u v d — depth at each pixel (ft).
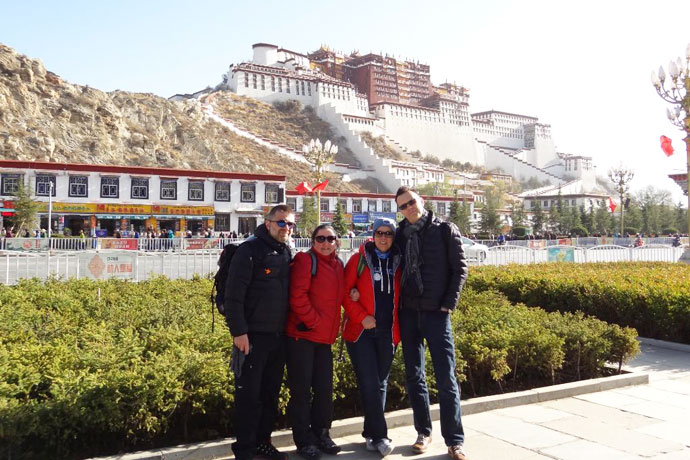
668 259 93.81
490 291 34.32
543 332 22.56
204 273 56.59
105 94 225.97
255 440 14.33
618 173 162.30
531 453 14.82
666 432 16.47
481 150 483.10
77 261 48.14
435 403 19.04
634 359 26.99
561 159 511.81
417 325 15.74
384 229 15.76
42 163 124.57
